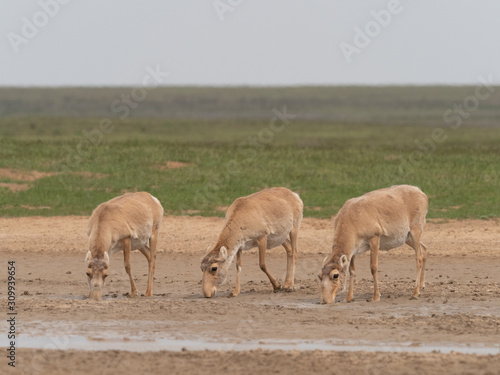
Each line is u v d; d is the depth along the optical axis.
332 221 86.19
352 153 132.75
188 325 44.81
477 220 85.81
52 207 92.62
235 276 64.56
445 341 41.06
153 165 115.50
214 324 45.09
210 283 54.69
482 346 40.12
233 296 55.78
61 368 36.09
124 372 35.44
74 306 49.25
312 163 120.81
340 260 51.72
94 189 100.81
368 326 44.53
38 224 84.50
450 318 46.03
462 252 71.75
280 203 58.72
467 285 57.94
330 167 117.50
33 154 122.00
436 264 67.44
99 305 49.72
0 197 95.06
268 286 60.12
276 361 36.81
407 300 52.84
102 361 37.09
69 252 73.00
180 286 60.28
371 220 53.38
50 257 70.94
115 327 44.25
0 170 108.88
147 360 37.19
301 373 35.09
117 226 54.50
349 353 38.16
